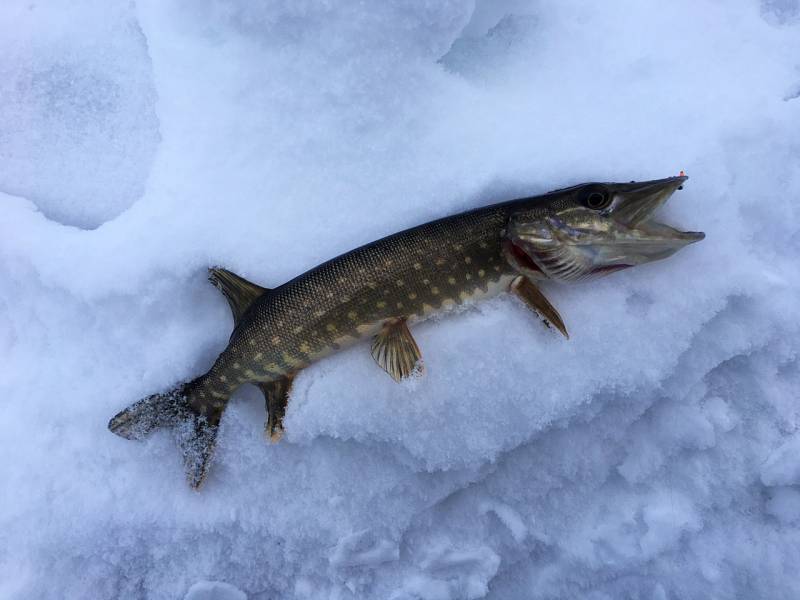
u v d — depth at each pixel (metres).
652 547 0.43
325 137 0.45
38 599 0.43
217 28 0.45
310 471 0.44
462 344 0.43
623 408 0.43
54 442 0.44
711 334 0.44
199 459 0.43
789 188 0.44
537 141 0.45
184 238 0.44
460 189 0.45
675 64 0.45
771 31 0.46
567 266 0.41
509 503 0.44
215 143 0.45
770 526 0.43
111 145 0.47
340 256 0.41
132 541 0.43
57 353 0.45
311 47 0.45
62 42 0.48
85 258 0.44
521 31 0.47
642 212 0.40
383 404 0.43
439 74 0.46
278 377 0.43
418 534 0.43
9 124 0.47
